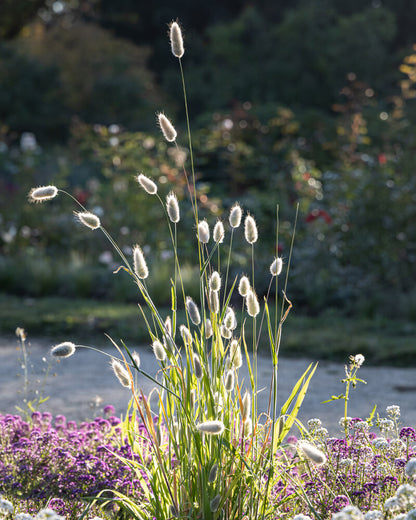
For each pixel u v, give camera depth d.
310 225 11.16
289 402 2.79
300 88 27.98
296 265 10.65
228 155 14.59
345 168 11.81
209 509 2.55
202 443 2.63
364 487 2.96
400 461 3.13
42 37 30.36
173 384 2.75
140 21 37.66
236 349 2.74
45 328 8.86
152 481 2.73
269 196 12.22
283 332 8.55
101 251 12.45
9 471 3.77
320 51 28.44
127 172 13.42
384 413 5.45
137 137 14.03
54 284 11.31
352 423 3.47
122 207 12.90
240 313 9.30
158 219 12.29
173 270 11.08
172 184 12.35
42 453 3.88
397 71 28.84
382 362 7.43
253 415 2.77
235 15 37.28
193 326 8.34
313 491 2.96
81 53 29.34
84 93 27.69
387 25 30.17
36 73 25.97
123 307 10.06
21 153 17.83
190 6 36.94
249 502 2.64
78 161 17.39
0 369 6.93
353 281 10.21
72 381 6.46
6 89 25.44
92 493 3.34
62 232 13.11
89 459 3.66
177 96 30.52
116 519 3.20
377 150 12.30
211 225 11.59
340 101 27.59
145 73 30.67
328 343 8.03
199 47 34.69
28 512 3.12
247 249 11.10
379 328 8.80
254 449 2.82
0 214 13.52
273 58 29.78
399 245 10.41
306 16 29.33
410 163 11.06
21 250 12.86
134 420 3.16
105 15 36.53
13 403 5.68
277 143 15.12
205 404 2.70
